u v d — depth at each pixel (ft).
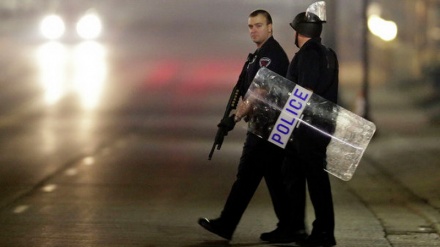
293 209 95.14
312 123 90.43
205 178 147.64
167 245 95.66
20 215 113.39
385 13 318.65
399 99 281.33
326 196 91.61
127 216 112.98
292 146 91.09
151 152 179.01
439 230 105.60
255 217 112.78
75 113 247.50
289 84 90.68
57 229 104.32
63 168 156.56
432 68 284.00
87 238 99.19
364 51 215.92
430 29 293.43
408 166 162.91
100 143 191.93
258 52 94.07
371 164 169.68
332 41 226.79
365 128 90.33
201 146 188.96
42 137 200.64
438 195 131.44
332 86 91.61
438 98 268.00
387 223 110.52
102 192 132.57
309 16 91.35
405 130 216.95
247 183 94.22
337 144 90.58
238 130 216.74
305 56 90.43
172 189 136.36
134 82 325.01
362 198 131.75
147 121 232.32
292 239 96.22
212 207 120.57
